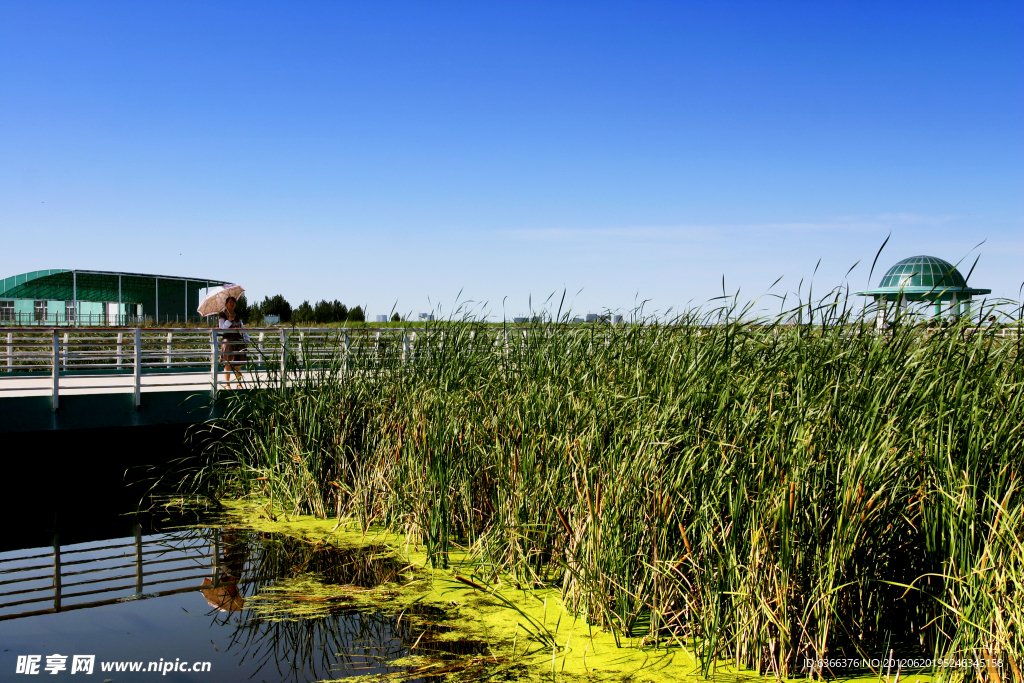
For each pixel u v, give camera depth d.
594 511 4.55
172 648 4.45
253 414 8.26
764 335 4.70
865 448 3.75
